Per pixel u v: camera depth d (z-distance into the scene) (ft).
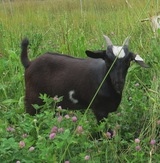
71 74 15.56
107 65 14.28
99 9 40.29
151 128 14.56
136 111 15.70
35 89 16.21
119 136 13.99
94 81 14.96
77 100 15.79
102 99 14.94
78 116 15.53
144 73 19.04
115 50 14.10
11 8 45.19
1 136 12.84
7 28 33.27
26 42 16.58
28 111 16.56
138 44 21.94
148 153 12.78
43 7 47.03
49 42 26.81
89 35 30.07
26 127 12.83
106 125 15.02
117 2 39.70
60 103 16.11
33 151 12.06
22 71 21.48
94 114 15.49
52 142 12.63
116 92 14.82
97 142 13.23
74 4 45.34
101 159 12.83
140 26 23.80
